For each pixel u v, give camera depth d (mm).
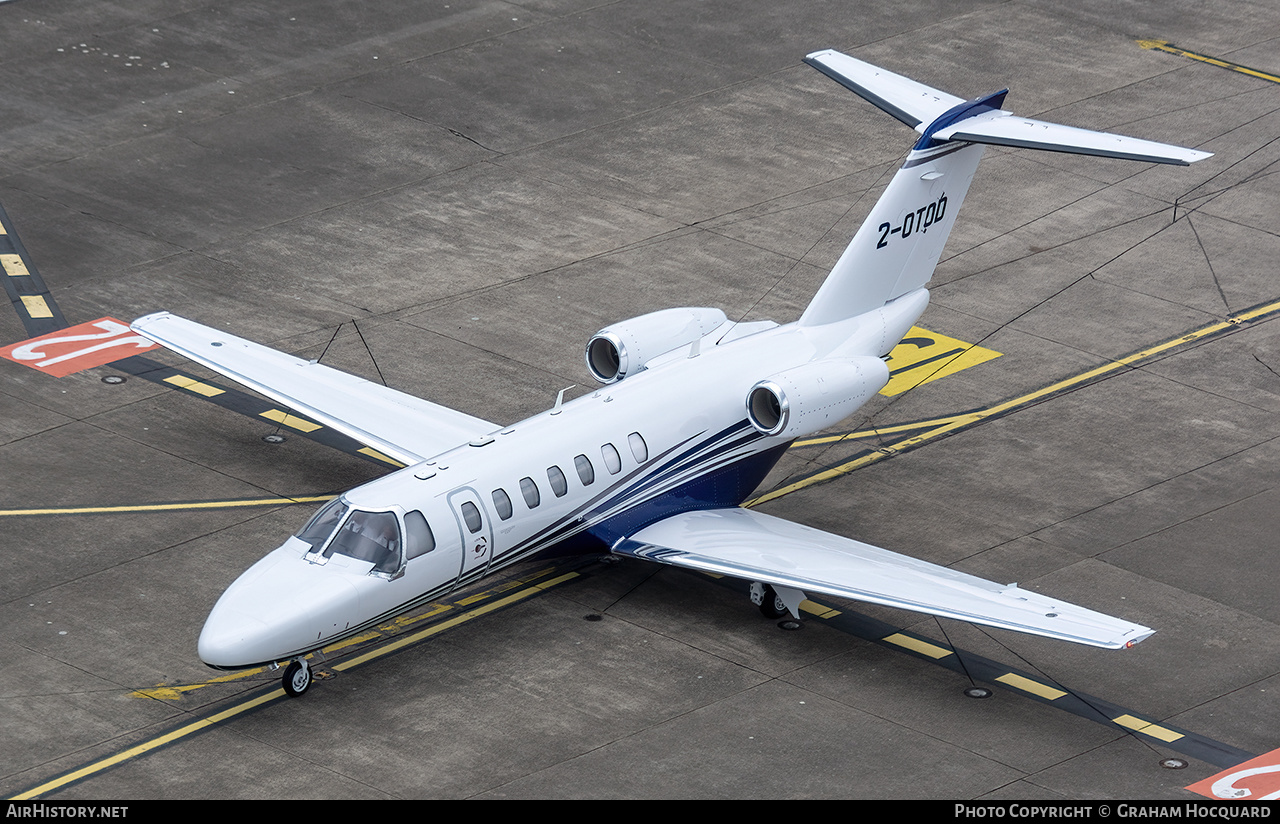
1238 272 150250
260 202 158000
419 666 95500
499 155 169250
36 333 134000
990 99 112562
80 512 109562
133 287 141875
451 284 144750
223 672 93875
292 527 109250
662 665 96250
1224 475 119250
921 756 88000
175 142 168750
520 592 104062
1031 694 94312
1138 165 170500
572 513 100188
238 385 128750
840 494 116688
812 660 97312
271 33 195750
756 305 142125
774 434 104438
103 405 124125
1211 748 89312
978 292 146125
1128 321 141750
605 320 139250
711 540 101625
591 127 176125
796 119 179375
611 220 157125
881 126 178375
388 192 160875
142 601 100062
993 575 106312
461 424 112312
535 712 91188
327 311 139250
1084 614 90062
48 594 100375
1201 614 102438
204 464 116812
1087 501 115750
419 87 183375
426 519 93500
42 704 90000
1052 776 86438
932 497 116312
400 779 84875
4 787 83125
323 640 90500
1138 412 127875
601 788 84500
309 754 86812
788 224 157000
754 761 87250
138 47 190000
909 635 100500
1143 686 95188
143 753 86375
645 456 103312
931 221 116438
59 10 198375
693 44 197000
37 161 163375
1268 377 133250
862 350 114062
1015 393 130750
